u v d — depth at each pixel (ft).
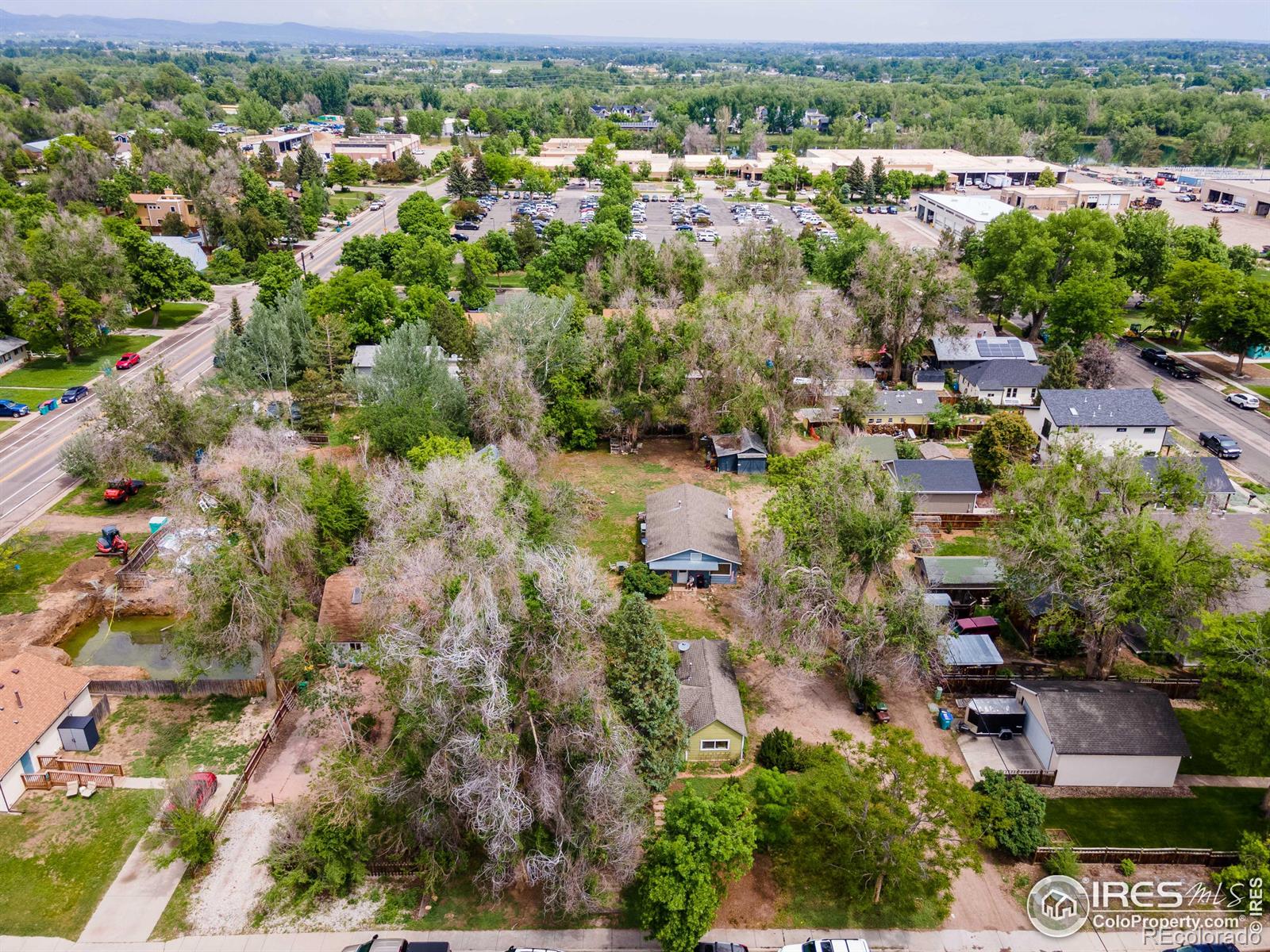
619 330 237.86
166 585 151.43
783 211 504.02
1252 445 229.25
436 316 269.85
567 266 342.03
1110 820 121.80
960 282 263.70
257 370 246.47
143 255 313.32
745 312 229.45
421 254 338.34
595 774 101.14
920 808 107.45
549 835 103.96
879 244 278.46
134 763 130.31
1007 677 145.59
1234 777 130.82
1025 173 590.96
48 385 262.88
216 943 103.45
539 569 109.50
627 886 110.93
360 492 170.40
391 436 194.08
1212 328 274.57
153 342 303.68
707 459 226.79
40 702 132.05
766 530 162.50
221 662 147.84
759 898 110.32
